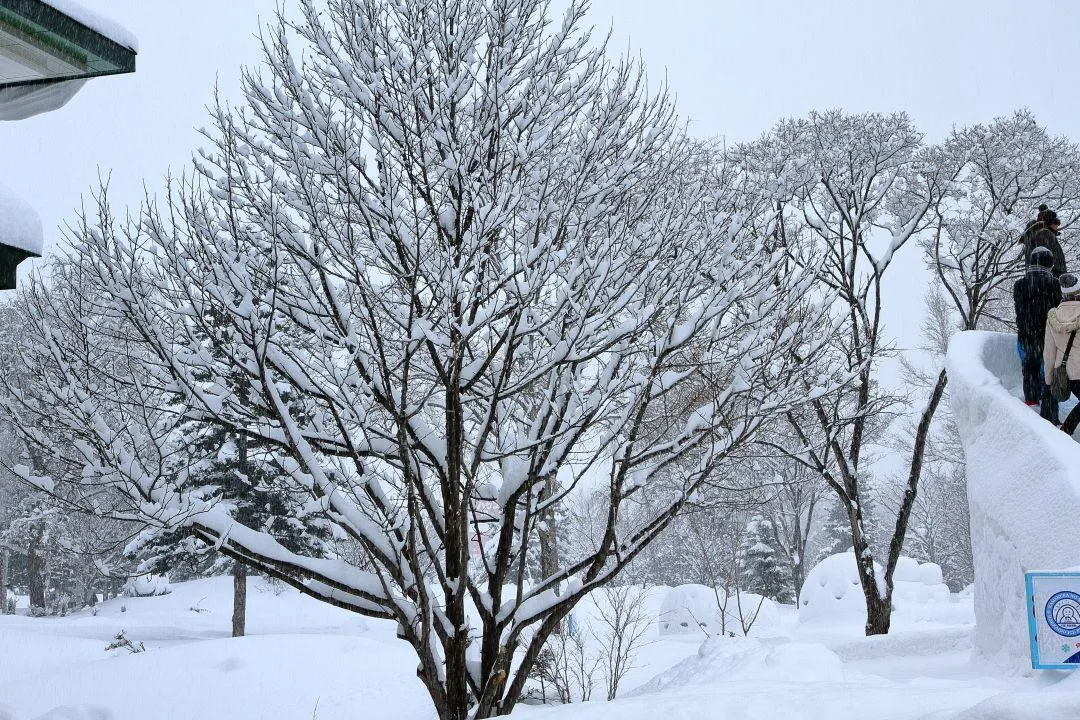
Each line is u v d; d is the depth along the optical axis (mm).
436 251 7180
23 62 4832
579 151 7461
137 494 6781
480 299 6746
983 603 6465
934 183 14883
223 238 7520
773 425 12102
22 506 35688
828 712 4188
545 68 7746
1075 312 6340
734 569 17484
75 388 6582
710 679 6773
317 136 6945
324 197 6980
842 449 15172
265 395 6605
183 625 28375
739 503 9453
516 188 6988
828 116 15305
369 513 6461
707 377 7840
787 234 13586
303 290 7340
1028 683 4906
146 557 26516
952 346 7594
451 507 7164
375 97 7031
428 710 13188
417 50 7395
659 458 7840
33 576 37688
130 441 7051
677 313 6926
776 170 12906
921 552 51594
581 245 7004
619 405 7734
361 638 18438
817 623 22219
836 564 23250
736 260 7273
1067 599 4449
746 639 8492
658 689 7621
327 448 6992
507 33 7602
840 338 10273
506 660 7070
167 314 7316
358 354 6707
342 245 6820
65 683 15070
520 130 7594
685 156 8594
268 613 31359
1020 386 7973
